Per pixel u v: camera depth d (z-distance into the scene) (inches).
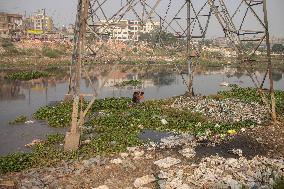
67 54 3235.7
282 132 770.2
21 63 2591.0
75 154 616.4
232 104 1072.2
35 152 639.1
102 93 1560.0
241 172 531.5
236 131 784.9
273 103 855.1
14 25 4001.0
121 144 682.8
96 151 637.9
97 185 488.1
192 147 679.1
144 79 2241.6
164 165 563.2
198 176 513.0
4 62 2527.1
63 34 4377.5
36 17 5605.3
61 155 613.9
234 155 632.4
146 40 4291.3
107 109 1064.8
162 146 679.7
